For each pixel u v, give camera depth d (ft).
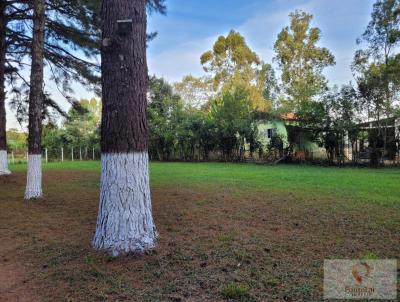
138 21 11.84
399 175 35.68
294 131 57.98
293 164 56.90
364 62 54.29
